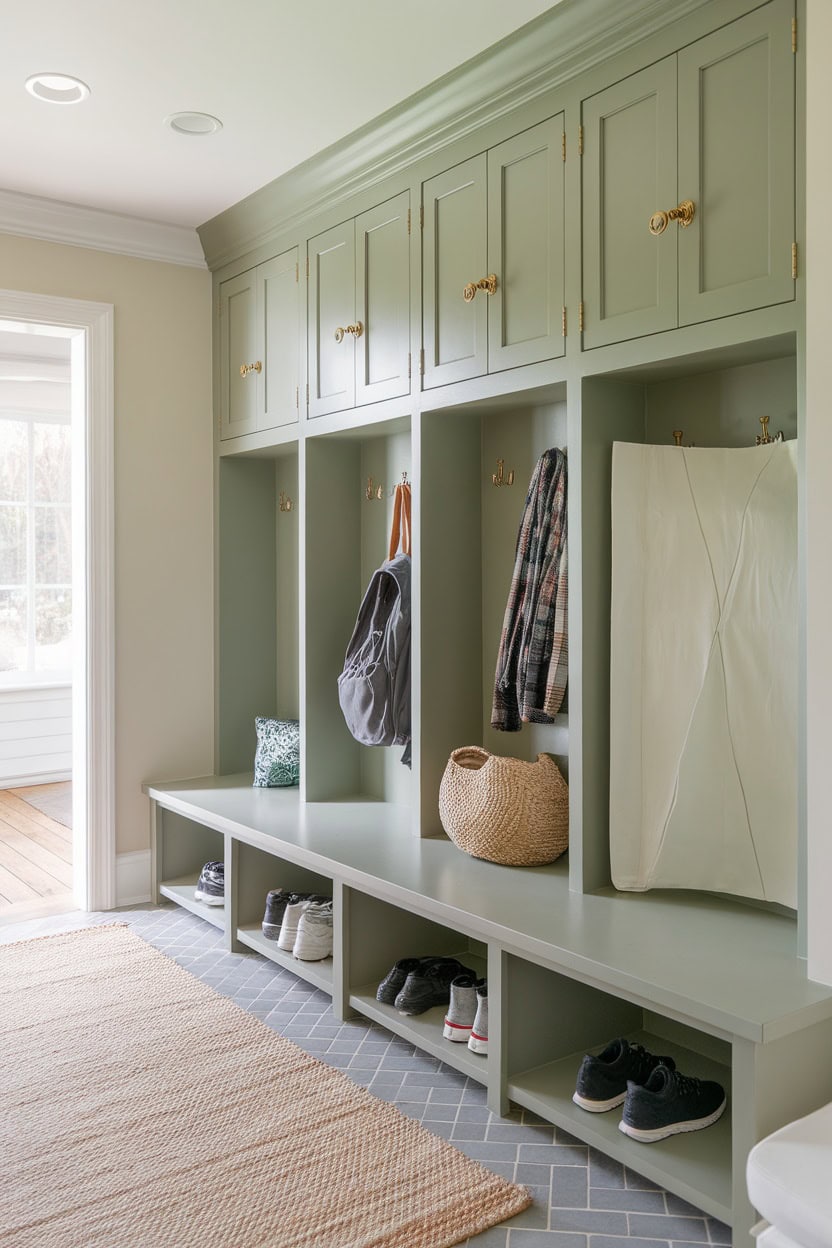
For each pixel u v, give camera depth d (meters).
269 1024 2.79
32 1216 1.92
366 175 3.12
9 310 3.54
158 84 2.73
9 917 3.73
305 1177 2.03
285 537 4.15
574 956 2.05
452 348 2.85
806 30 1.92
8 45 2.51
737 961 2.02
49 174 3.35
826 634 1.91
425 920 2.97
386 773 3.58
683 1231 1.87
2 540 6.19
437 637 3.07
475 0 2.32
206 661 4.06
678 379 2.53
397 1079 2.47
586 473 2.47
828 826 1.89
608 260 2.37
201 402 4.02
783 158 1.99
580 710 2.48
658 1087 2.10
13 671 6.29
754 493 2.32
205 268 4.01
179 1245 1.83
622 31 2.28
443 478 3.06
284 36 2.48
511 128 2.61
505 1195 1.96
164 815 3.88
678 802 2.40
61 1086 2.41
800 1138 1.61
